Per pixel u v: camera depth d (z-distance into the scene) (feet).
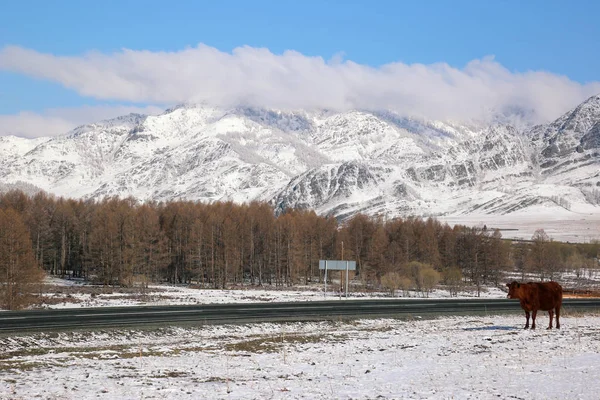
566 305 212.23
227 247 393.09
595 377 73.36
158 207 531.09
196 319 150.71
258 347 113.19
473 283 439.63
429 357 95.61
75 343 119.03
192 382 75.25
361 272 425.69
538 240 494.18
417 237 476.95
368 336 131.03
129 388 70.59
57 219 467.11
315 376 79.10
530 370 79.51
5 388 70.18
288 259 415.23
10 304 205.87
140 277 373.81
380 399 63.05
